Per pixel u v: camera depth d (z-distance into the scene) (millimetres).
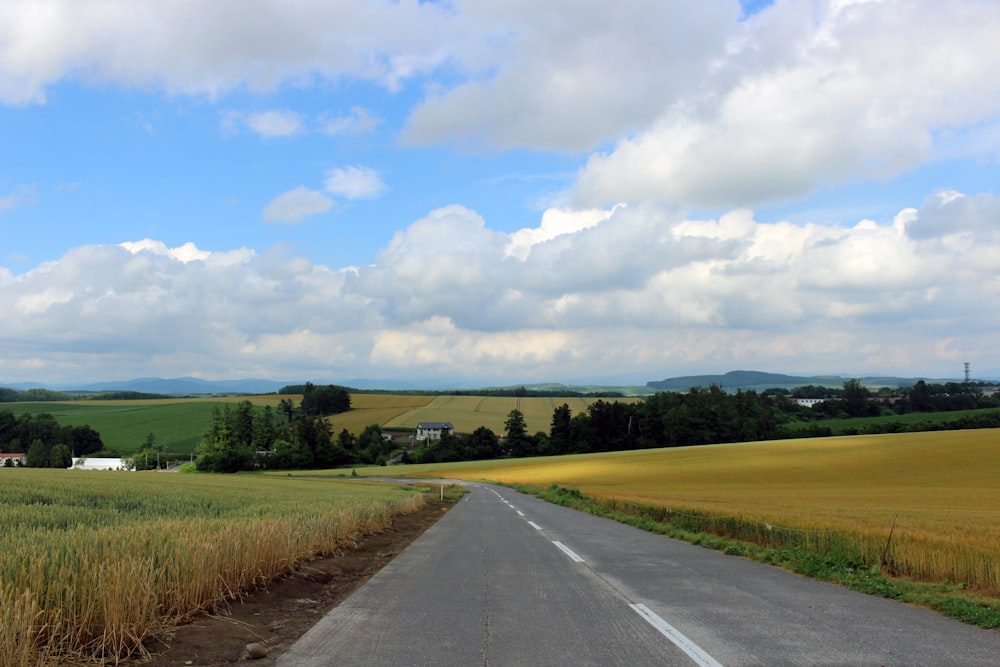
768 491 47031
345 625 7309
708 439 120500
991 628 7406
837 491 45906
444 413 151375
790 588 10023
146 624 6504
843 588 10148
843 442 88688
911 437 88375
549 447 128375
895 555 12453
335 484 57938
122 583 6387
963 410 137250
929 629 7289
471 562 12781
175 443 121250
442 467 106188
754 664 5773
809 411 144625
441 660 5887
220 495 25844
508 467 97938
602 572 11438
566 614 7883
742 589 9828
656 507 25531
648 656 6027
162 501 21531
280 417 149875
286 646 6465
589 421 131125
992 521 20578
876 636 6898
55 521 14188
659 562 12992
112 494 24141
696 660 5891
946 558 11375
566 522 24156
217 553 8359
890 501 33969
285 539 10656
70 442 114750
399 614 7891
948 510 26562
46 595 6184
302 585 9977
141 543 8438
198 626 7000
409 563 12625
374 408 157250
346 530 15664
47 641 5738
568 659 5918
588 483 64750
